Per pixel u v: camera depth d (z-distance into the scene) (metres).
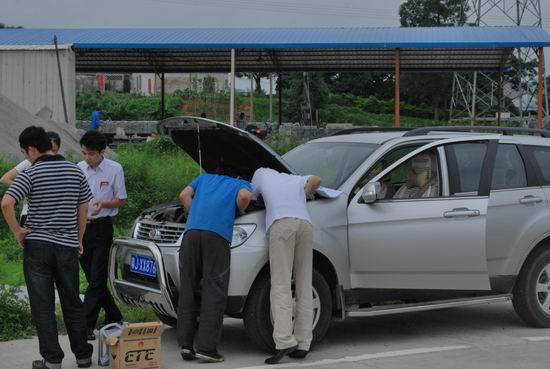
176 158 16.52
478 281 7.59
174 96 49.25
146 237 6.99
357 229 7.06
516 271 7.82
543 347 7.30
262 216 6.70
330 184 7.33
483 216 7.53
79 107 46.12
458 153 7.75
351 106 57.84
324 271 7.03
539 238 7.89
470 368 6.49
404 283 7.28
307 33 30.30
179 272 6.55
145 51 32.53
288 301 6.46
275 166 7.07
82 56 33.47
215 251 6.38
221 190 6.50
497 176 7.86
